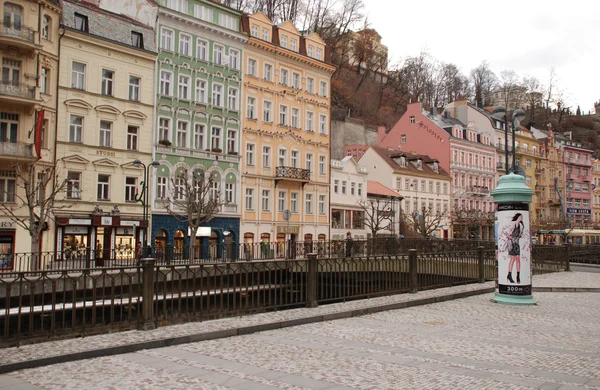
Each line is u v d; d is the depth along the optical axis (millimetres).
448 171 77875
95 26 38219
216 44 46094
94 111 37875
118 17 39781
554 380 9227
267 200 49719
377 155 69938
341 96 88625
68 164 36250
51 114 35531
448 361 10531
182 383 8906
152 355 11008
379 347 11812
